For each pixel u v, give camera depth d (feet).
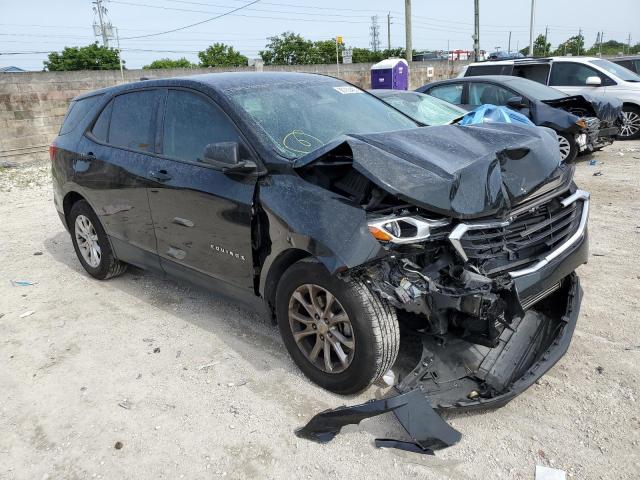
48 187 33.50
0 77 45.32
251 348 12.19
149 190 13.04
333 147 9.60
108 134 15.10
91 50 136.87
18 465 9.16
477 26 92.79
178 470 8.79
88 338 13.24
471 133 11.07
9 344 13.24
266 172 10.50
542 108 28.91
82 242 17.06
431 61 91.15
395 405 8.66
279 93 12.57
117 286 16.43
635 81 37.88
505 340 10.48
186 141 12.49
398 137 10.38
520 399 9.85
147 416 10.12
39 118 48.16
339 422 8.98
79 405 10.62
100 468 8.95
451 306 8.75
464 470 8.33
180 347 12.48
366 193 9.54
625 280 14.47
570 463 8.34
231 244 11.21
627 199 22.53
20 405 10.78
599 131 29.68
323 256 8.99
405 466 8.47
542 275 9.56
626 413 9.31
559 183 10.60
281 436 9.35
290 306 10.41
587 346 11.37
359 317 9.11
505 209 9.37
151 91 13.87
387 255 8.62
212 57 158.71
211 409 10.18
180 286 16.10
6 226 24.34
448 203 8.88
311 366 10.44
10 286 17.01
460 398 9.21
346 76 74.33
